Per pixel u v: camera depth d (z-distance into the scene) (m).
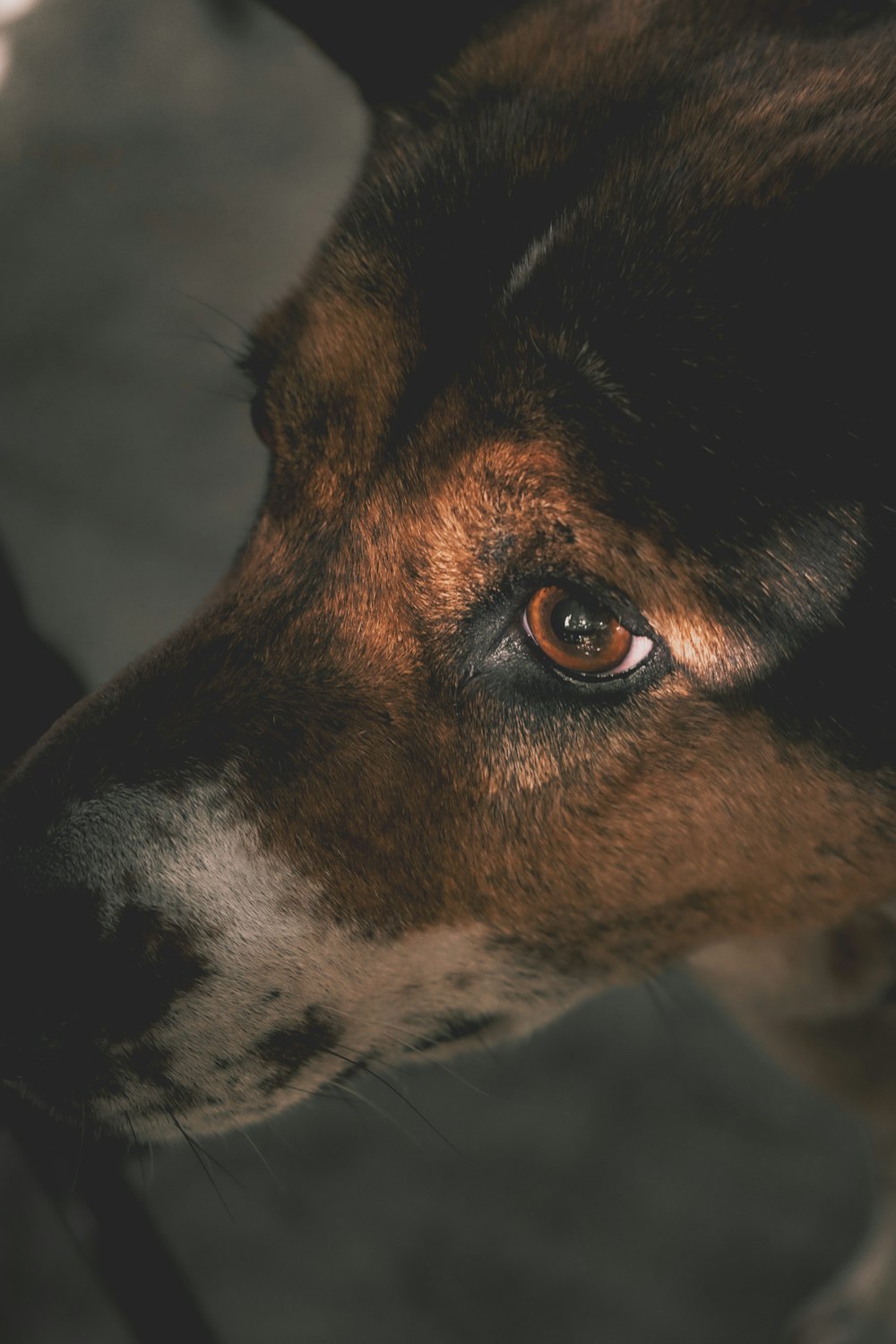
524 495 0.50
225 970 0.52
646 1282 0.72
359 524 0.52
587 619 0.50
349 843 0.52
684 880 0.53
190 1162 0.75
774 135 0.52
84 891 0.51
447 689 0.52
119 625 0.93
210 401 1.08
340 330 0.53
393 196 0.54
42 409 1.09
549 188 0.52
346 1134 0.75
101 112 1.36
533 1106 0.76
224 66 1.40
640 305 0.50
